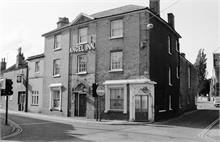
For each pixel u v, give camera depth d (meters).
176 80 29.45
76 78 26.12
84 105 25.77
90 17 25.20
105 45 24.11
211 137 13.77
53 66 29.14
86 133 14.60
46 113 29.16
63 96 27.27
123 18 23.36
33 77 32.22
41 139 12.40
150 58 22.03
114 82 22.80
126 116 21.98
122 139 12.54
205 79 69.25
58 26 31.16
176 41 30.56
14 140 12.09
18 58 36.31
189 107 35.78
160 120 22.97
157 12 25.20
